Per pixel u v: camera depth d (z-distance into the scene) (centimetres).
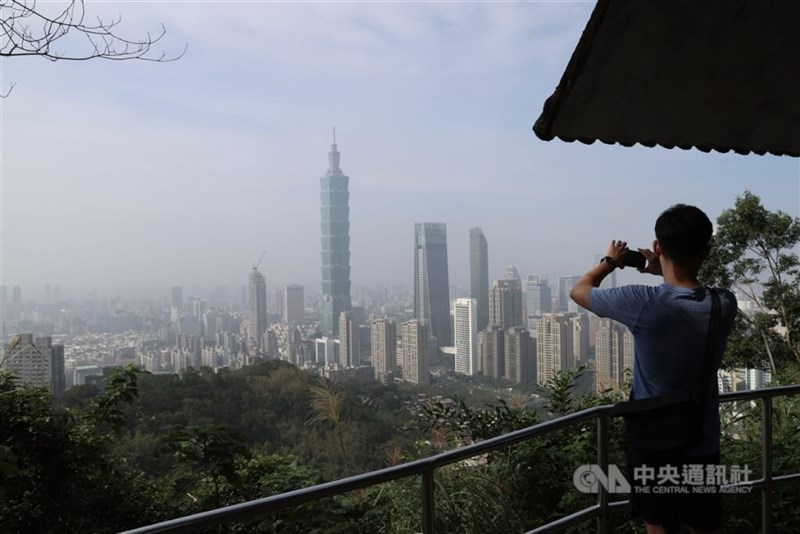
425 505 191
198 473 487
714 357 202
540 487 410
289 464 522
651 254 236
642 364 209
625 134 287
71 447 511
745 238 1497
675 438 201
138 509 523
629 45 239
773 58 245
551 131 278
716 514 210
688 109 272
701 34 234
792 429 457
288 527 404
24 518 460
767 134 294
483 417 472
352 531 403
